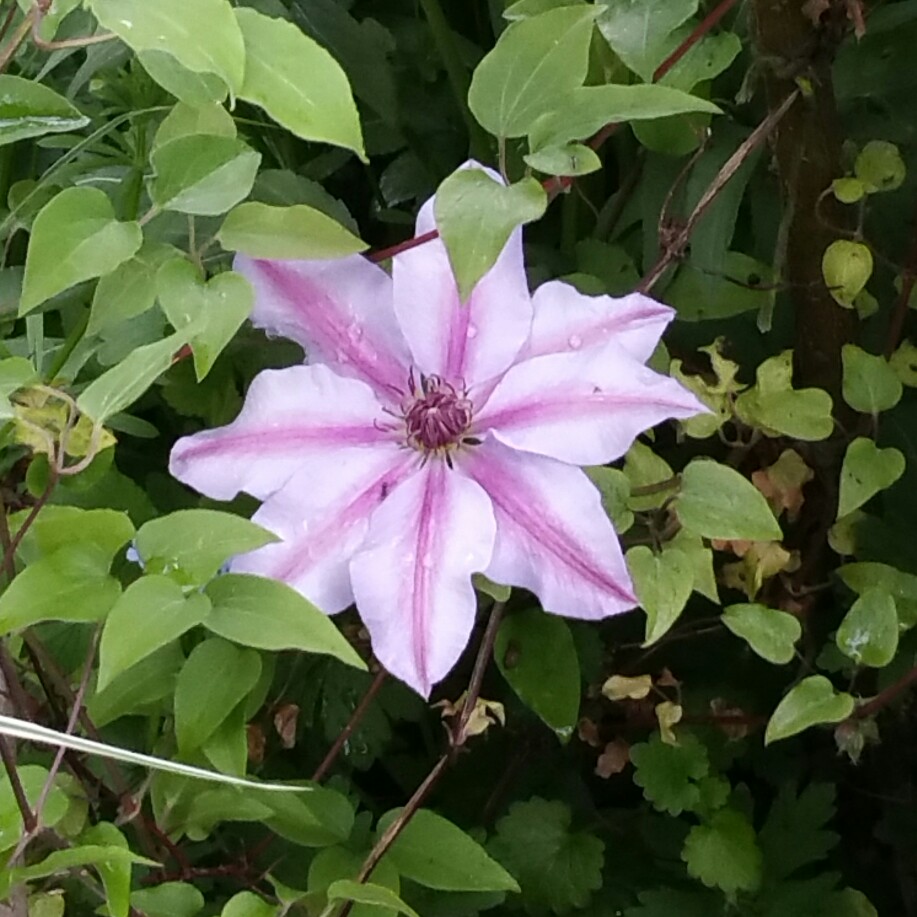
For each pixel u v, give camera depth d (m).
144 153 0.37
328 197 0.47
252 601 0.29
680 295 0.46
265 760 0.46
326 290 0.37
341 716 0.47
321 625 0.29
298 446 0.36
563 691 0.42
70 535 0.30
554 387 0.36
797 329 0.48
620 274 0.48
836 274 0.45
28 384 0.30
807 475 0.46
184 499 0.45
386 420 0.37
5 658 0.34
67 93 0.41
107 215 0.30
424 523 0.35
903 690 0.43
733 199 0.46
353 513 0.36
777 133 0.44
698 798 0.47
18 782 0.29
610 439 0.35
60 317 0.45
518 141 0.46
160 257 0.33
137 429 0.42
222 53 0.25
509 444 0.35
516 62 0.33
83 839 0.33
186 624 0.28
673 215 0.47
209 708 0.34
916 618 0.45
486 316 0.37
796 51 0.41
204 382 0.43
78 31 0.40
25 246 0.47
